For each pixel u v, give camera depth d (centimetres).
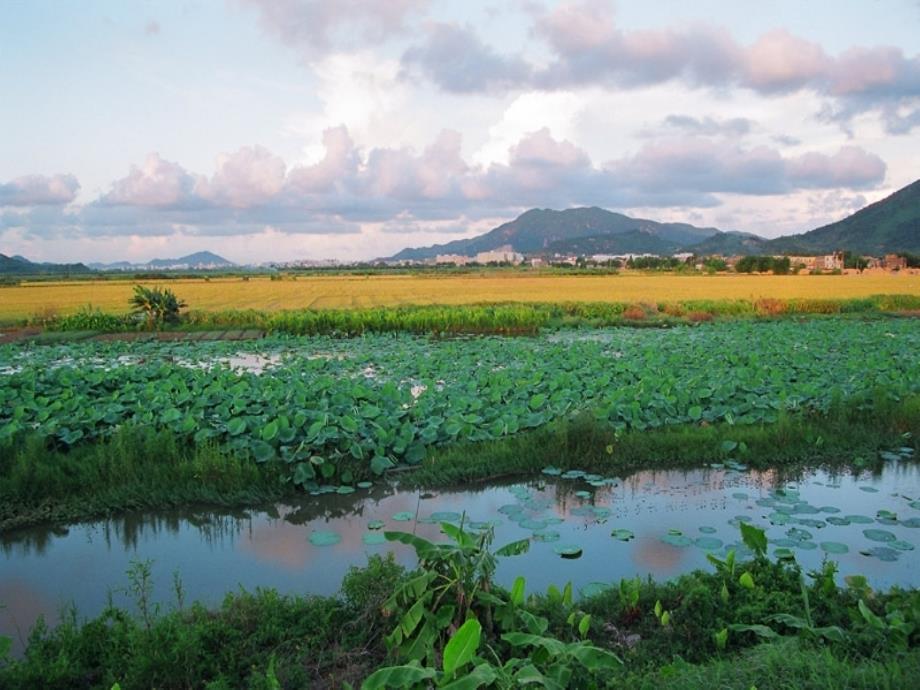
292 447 926
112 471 849
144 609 503
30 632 541
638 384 1278
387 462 902
